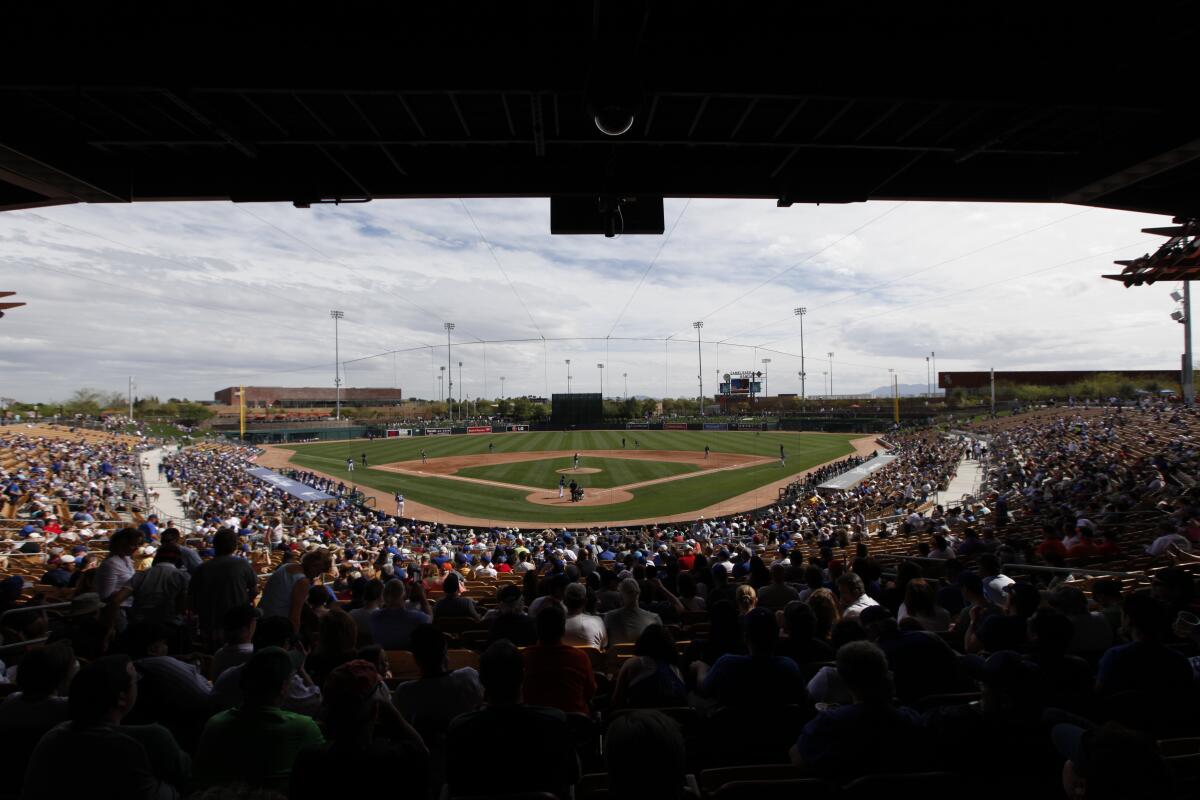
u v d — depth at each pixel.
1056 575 9.01
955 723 3.13
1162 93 5.71
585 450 64.56
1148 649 3.67
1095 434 44.69
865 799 2.80
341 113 6.40
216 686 3.94
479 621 7.34
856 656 3.10
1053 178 7.86
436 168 7.53
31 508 22.12
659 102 6.29
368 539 21.98
